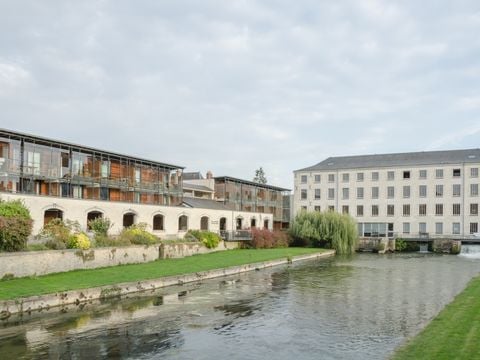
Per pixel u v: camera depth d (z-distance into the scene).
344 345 14.25
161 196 46.16
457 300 19.27
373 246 60.72
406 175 71.50
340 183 76.12
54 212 33.22
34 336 14.92
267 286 26.20
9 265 21.50
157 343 14.36
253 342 14.57
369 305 20.70
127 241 31.84
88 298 20.66
